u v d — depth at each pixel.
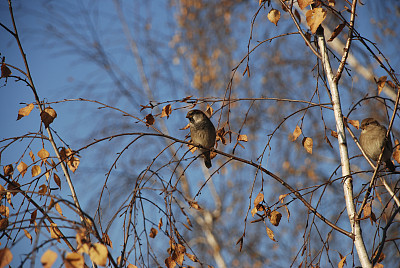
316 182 14.11
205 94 15.60
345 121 6.67
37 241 3.89
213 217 14.95
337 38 10.76
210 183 15.33
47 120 6.11
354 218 5.81
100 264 4.11
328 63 6.62
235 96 15.43
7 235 5.52
